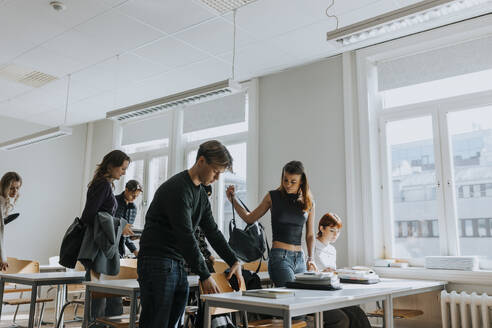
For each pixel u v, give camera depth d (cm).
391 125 430
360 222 418
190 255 184
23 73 512
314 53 453
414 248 401
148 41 425
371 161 420
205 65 486
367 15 372
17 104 623
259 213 299
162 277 184
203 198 205
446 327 331
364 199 417
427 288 306
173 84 547
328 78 463
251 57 462
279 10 365
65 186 722
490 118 373
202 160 190
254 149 507
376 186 421
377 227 413
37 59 470
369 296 228
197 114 602
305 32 405
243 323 273
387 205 418
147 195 657
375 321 391
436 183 393
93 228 291
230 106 564
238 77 523
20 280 290
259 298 195
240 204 323
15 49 445
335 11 365
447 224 382
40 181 693
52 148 714
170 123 625
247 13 370
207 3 355
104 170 304
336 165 444
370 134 424
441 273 357
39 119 702
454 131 391
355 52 445
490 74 376
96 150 741
